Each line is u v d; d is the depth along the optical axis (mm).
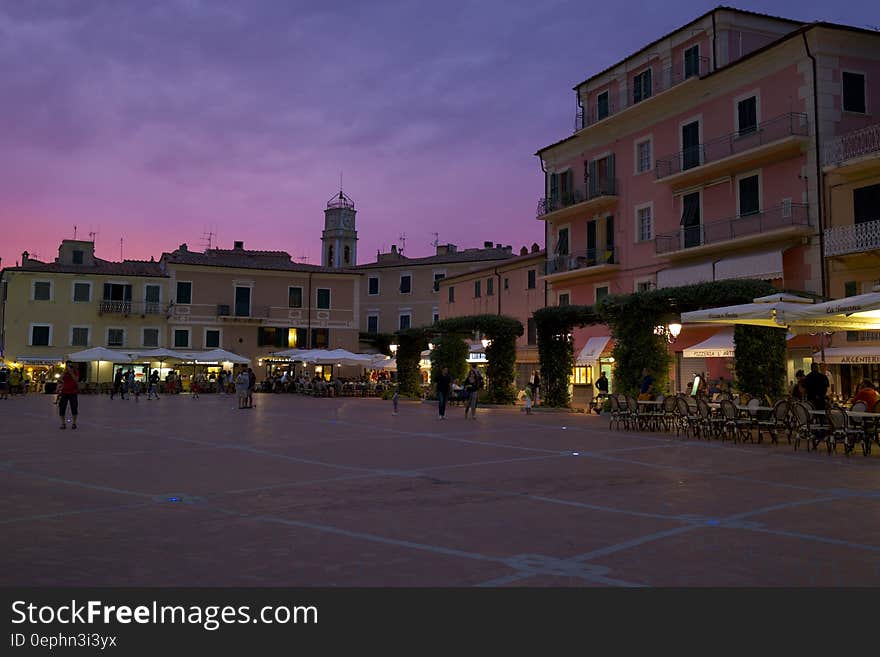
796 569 6176
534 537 7270
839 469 12578
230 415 26312
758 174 30156
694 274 32156
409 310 67875
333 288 62000
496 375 34656
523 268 49312
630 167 37281
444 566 6191
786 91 29109
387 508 8789
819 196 27578
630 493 9977
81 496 9477
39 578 5824
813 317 16562
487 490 10156
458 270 65812
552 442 17047
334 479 11086
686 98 33812
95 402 36406
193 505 8914
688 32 33969
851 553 6695
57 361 53062
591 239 39938
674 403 19656
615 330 24938
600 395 30094
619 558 6477
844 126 28125
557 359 30469
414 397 40812
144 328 56219
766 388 19938
